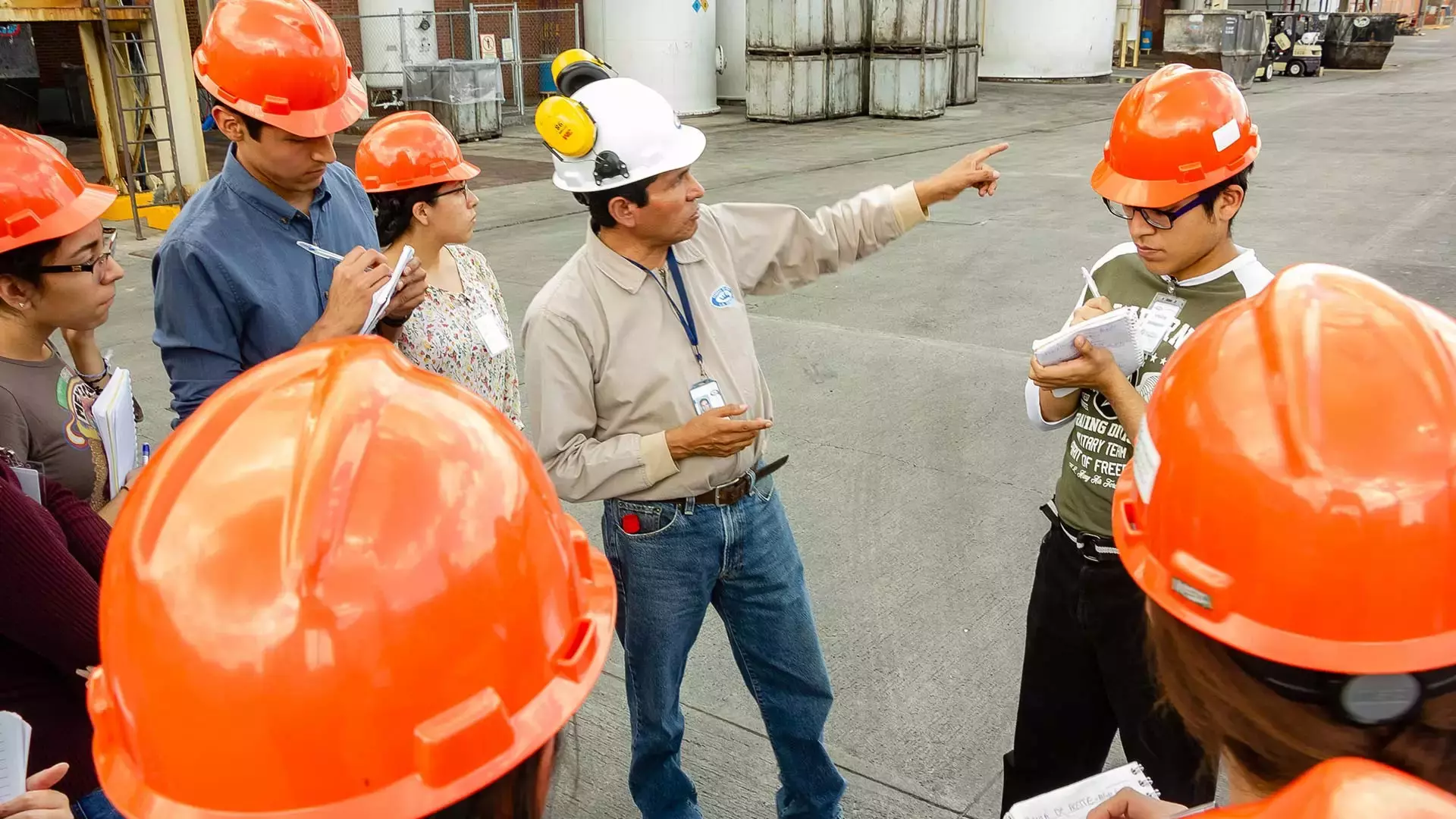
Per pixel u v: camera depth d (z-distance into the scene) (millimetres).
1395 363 805
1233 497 855
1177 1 29500
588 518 4656
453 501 817
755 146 15359
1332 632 814
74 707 1818
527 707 869
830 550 4227
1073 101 20844
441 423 848
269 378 866
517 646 854
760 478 2475
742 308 2484
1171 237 2004
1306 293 867
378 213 3041
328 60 2416
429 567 795
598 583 1031
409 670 785
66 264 2047
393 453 808
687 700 3379
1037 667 2332
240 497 791
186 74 10602
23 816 1475
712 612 3908
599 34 18969
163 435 5539
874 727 3189
